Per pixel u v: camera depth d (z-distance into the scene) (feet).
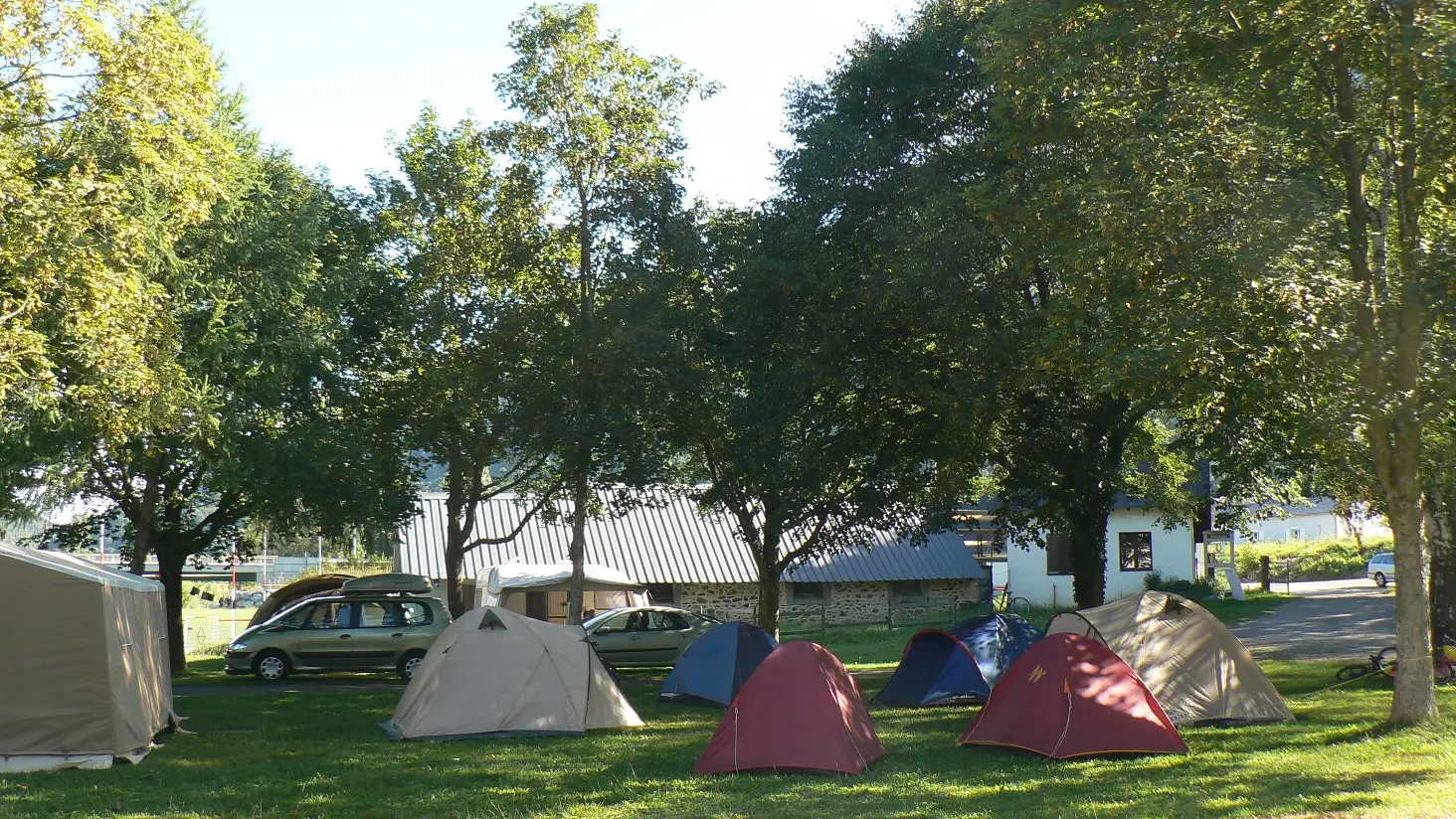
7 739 39.29
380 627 75.66
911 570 128.06
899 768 37.83
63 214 43.75
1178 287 39.63
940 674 55.62
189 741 46.24
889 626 120.88
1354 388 38.04
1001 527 77.05
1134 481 89.15
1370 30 37.93
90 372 47.96
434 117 79.77
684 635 81.71
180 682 73.36
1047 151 53.31
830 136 64.44
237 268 67.10
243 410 66.28
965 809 31.14
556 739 46.14
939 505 70.18
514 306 67.05
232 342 64.39
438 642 49.78
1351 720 44.11
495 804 33.30
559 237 68.28
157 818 31.99
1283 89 41.11
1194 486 96.78
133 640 43.65
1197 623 46.70
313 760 41.34
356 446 71.87
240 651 73.87
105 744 40.11
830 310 64.13
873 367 64.69
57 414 53.83
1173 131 40.75
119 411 48.67
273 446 67.15
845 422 68.18
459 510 82.79
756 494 72.28
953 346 58.80
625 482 68.95
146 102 45.24
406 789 35.91
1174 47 41.88
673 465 73.31
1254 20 40.22
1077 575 70.64
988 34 49.88
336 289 73.92
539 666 48.39
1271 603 115.75
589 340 63.77
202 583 193.57
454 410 70.28
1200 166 39.45
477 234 68.90
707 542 125.90
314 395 74.69
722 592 124.06
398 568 116.98
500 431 70.13
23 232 42.91
